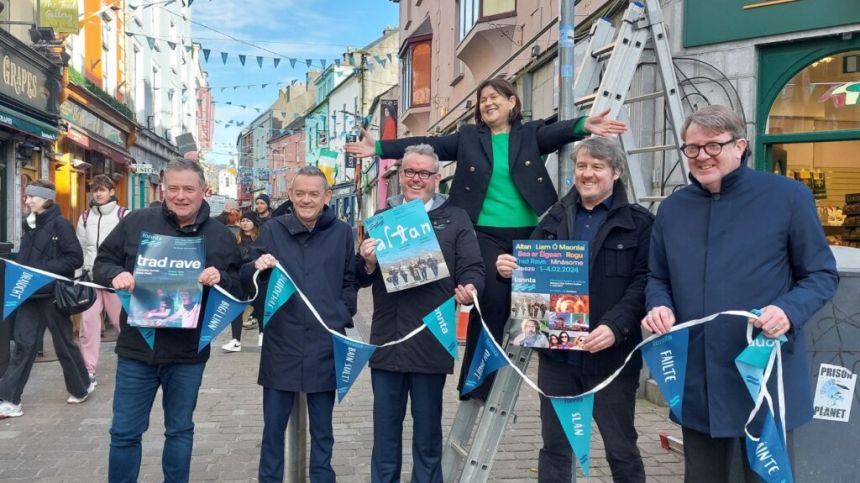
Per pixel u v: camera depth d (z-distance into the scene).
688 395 2.42
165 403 3.24
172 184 3.10
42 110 10.73
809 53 5.17
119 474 3.13
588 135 3.21
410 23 20.72
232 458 4.28
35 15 11.12
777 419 2.29
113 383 6.16
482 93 3.42
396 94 27.47
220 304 3.08
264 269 3.13
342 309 3.29
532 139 3.37
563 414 2.59
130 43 19.58
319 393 3.27
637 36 4.65
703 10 5.51
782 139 5.31
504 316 3.43
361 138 3.78
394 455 3.25
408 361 3.14
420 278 3.02
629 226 2.85
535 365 6.91
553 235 3.01
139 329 3.04
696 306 2.39
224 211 9.45
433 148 3.50
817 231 2.30
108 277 3.05
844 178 5.22
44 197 5.10
